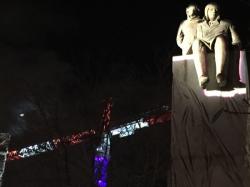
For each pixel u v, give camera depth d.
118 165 23.33
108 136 22.88
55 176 24.34
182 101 7.64
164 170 22.48
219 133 7.24
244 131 7.15
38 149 25.33
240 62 7.55
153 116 24.19
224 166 7.03
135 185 22.52
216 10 7.88
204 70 7.52
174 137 7.46
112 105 24.30
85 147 22.78
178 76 7.81
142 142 23.88
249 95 7.46
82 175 22.12
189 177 7.14
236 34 7.62
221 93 7.43
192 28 7.98
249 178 6.86
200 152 7.23
